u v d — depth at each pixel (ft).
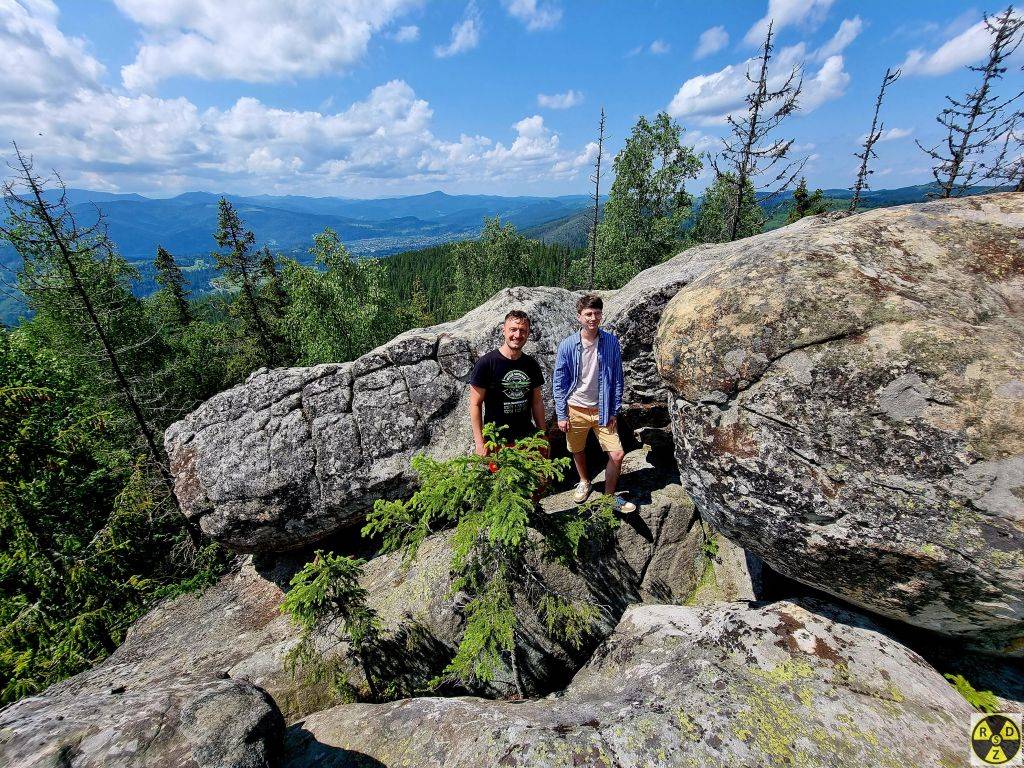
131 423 49.80
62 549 31.86
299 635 19.11
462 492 13.87
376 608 19.25
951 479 8.98
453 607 18.47
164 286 96.89
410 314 103.60
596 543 19.22
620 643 15.69
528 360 16.30
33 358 42.63
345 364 26.37
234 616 25.98
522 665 17.33
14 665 29.35
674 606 16.28
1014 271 11.09
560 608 16.46
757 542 12.35
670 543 20.13
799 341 10.73
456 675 17.52
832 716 9.82
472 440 24.53
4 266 43.06
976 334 9.66
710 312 12.20
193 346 82.89
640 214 98.94
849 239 12.00
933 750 9.04
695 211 109.19
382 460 24.73
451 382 25.13
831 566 11.00
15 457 29.25
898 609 10.80
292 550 28.45
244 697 10.07
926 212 12.78
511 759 10.23
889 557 9.83
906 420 9.45
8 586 31.73
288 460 25.22
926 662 11.33
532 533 18.16
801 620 12.56
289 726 14.80
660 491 21.11
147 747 8.51
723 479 11.93
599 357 16.94
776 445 10.91
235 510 25.76
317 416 25.52
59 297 46.93
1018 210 12.24
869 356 9.96
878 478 9.73
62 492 33.76
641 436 22.62
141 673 22.16
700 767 9.20
